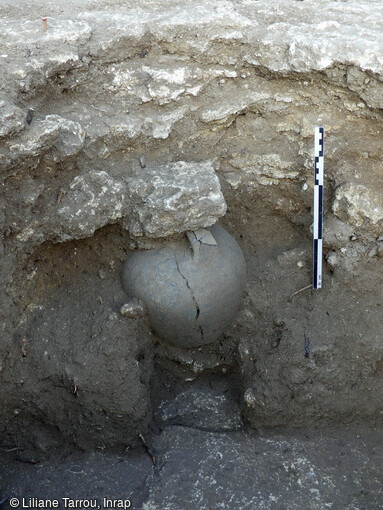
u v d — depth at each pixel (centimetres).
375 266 297
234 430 307
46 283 296
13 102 251
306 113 296
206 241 286
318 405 296
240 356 307
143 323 293
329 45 274
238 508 275
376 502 277
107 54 279
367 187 292
